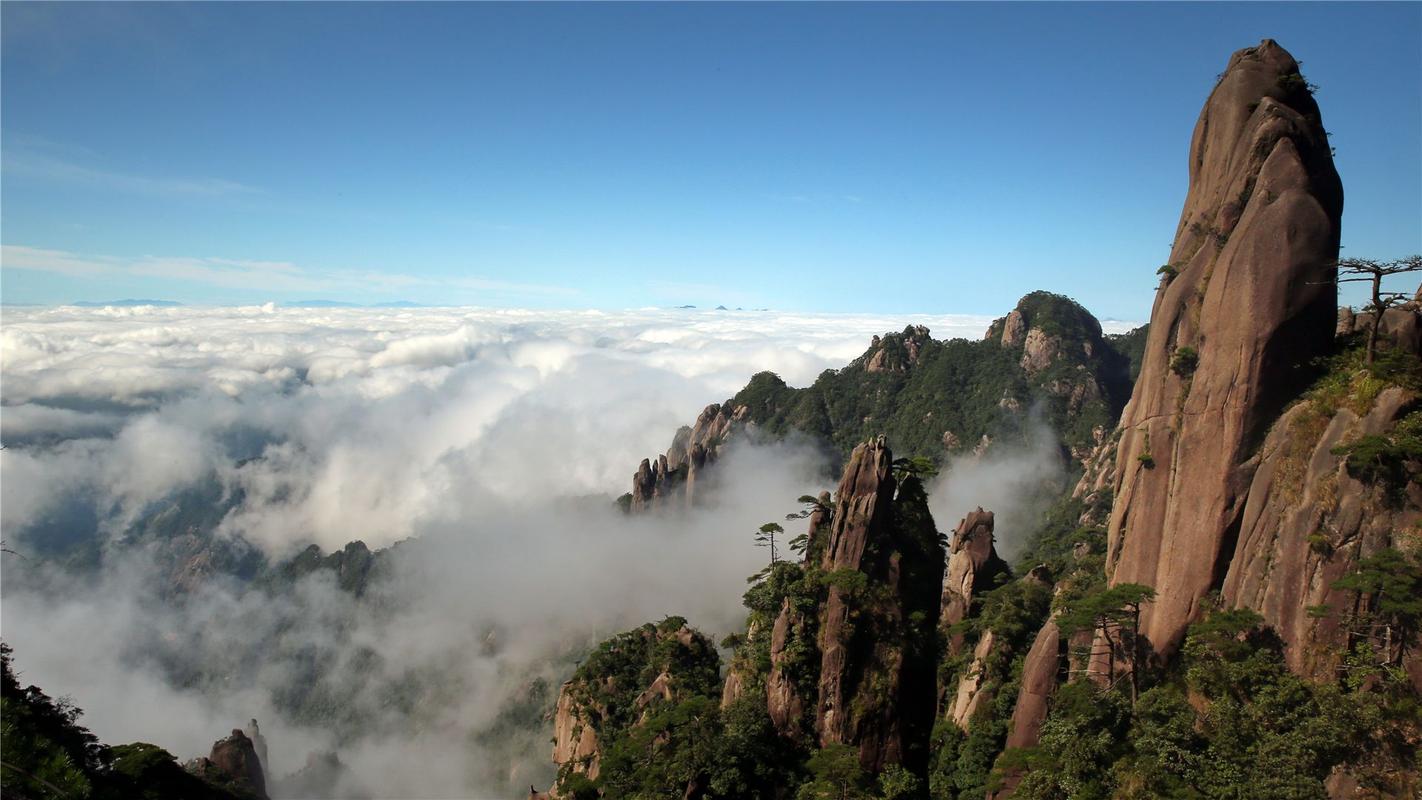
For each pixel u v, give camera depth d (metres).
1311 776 41.38
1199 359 53.88
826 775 50.00
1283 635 45.78
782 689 54.44
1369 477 44.00
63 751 34.31
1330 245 50.16
